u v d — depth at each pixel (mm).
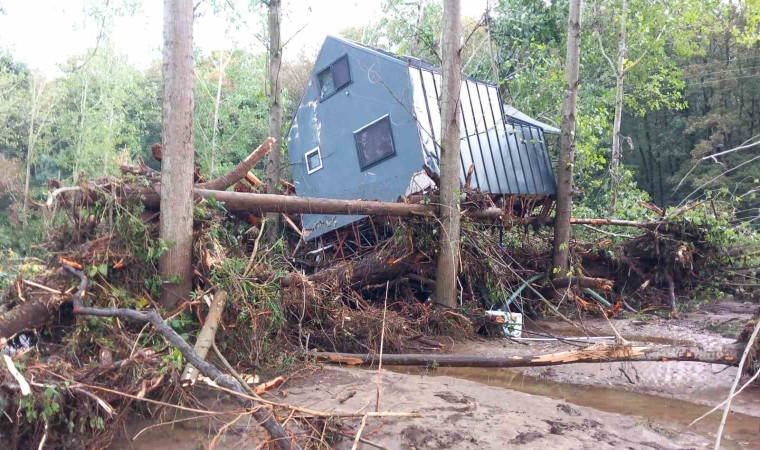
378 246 10961
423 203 10453
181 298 6707
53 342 5844
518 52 24078
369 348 8422
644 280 13367
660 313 12367
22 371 4699
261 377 6805
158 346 5637
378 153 12125
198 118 30844
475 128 12805
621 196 18609
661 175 38188
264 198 8367
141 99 36781
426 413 5715
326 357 8023
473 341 9742
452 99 10273
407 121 11617
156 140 38125
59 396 4504
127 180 6875
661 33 24047
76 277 6047
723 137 29906
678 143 35906
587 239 15102
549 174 14766
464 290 11273
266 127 31141
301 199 8812
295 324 8516
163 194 6797
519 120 14562
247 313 6941
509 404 6164
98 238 6484
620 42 22703
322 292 8875
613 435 5371
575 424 5609
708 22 23844
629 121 37625
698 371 7711
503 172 13234
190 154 6914
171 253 6734
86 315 5598
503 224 12812
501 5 23594
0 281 6285
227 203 7926
